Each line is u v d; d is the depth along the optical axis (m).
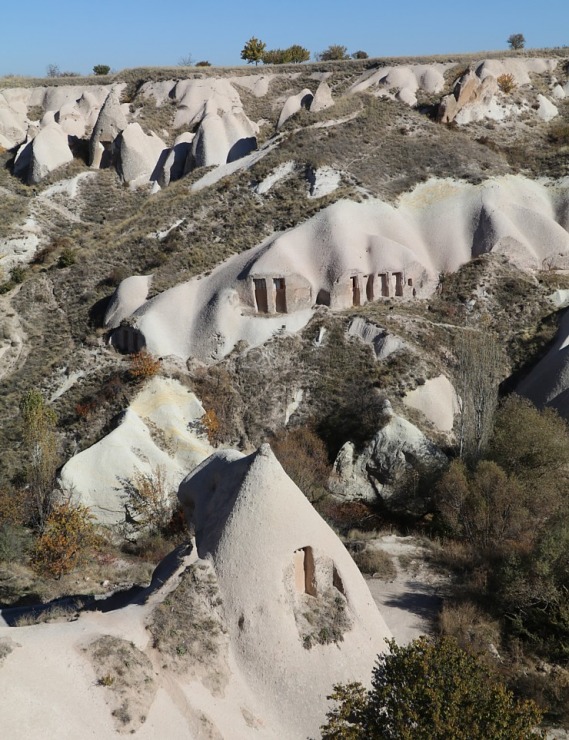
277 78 128.25
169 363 62.66
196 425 59.62
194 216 77.19
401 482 53.78
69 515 45.62
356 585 29.27
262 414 60.81
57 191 101.12
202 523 31.95
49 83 138.00
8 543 45.91
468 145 83.94
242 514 28.70
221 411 60.72
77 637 24.12
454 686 22.56
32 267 83.19
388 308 68.06
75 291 74.75
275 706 25.55
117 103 105.75
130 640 24.77
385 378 61.03
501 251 73.00
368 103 91.81
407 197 77.31
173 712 23.42
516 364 65.50
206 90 123.88
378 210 73.69
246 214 75.31
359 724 22.92
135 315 65.88
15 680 21.47
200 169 91.12
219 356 64.06
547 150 87.06
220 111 118.81
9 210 95.62
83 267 76.62
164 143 112.94
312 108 92.81
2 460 55.72
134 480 51.84
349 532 48.16
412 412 59.62
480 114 90.94
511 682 32.03
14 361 68.44
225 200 77.94
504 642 35.38
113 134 105.56
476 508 45.06
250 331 64.94
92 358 65.50
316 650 26.67
